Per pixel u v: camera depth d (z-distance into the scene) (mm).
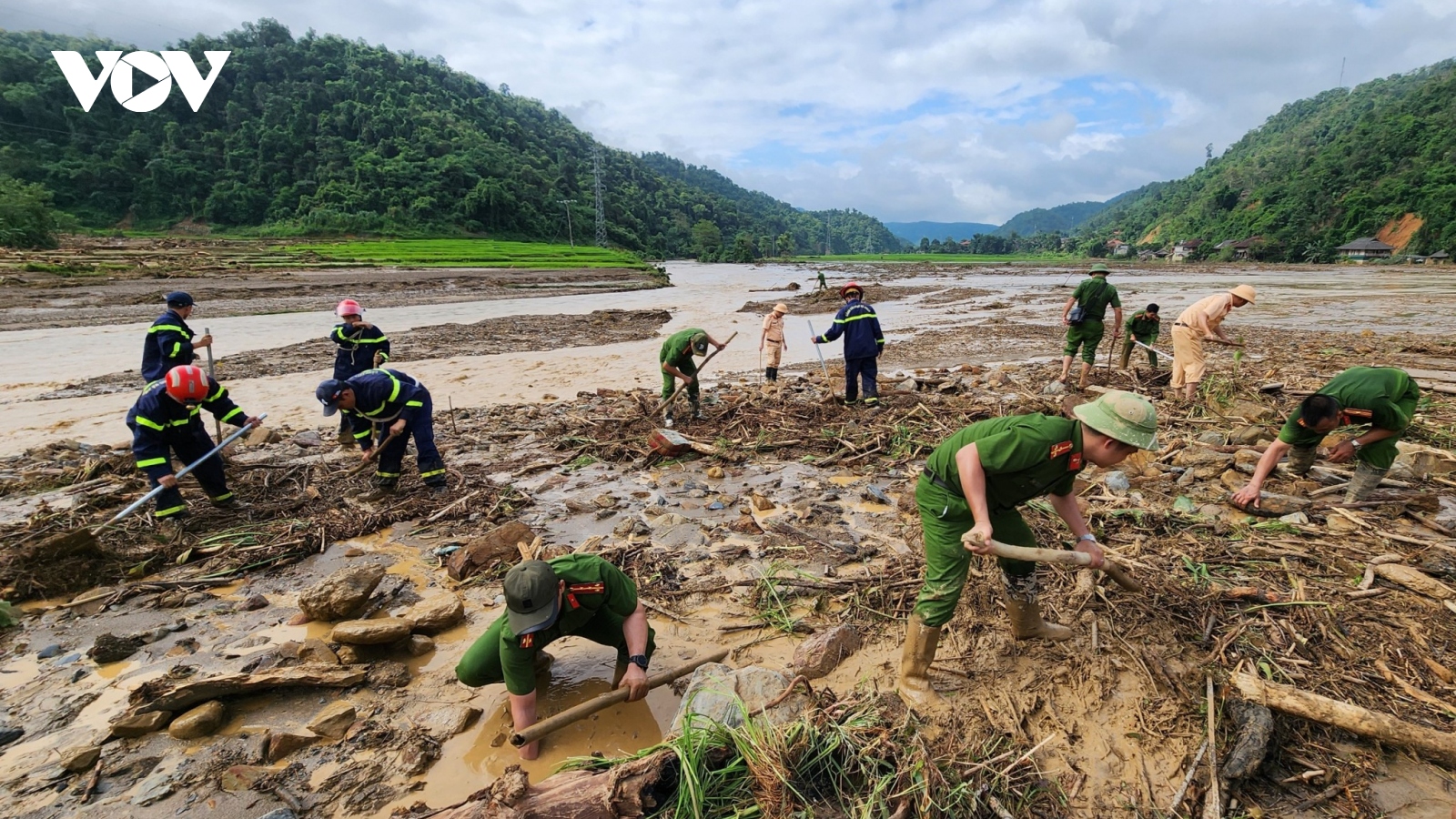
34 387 11008
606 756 3043
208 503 5914
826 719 2906
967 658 3586
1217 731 2979
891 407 8977
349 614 4152
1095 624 3742
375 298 27531
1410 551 4418
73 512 5543
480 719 3334
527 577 2977
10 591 4355
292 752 3084
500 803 2459
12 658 3807
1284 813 2623
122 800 2803
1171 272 57594
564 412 9297
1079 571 4160
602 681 3639
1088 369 9547
